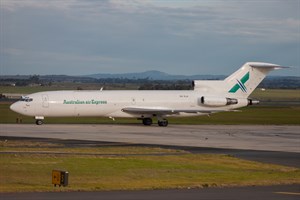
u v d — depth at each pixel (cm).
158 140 10069
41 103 13600
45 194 4338
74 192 4462
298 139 10806
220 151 8444
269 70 15500
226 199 4225
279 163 7106
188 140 10194
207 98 14912
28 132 11244
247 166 6756
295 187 4950
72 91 14162
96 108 14062
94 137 10388
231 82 15375
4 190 4494
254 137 11156
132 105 14412
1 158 6694
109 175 5728
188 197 4294
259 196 4375
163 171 6122
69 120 16162
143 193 4478
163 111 14362
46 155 7144
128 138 10344
